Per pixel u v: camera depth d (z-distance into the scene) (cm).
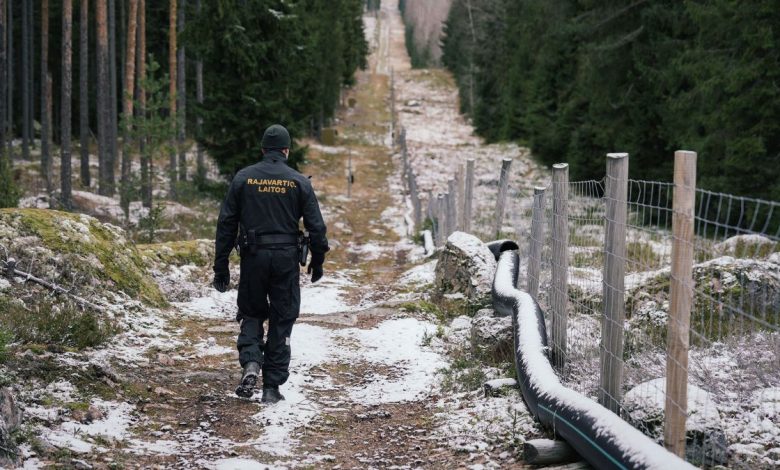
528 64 4516
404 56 12075
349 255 1930
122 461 427
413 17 12394
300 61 2255
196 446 473
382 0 19550
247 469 431
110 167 2656
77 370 554
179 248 1163
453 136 5694
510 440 463
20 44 4138
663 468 323
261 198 557
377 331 823
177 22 3134
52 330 638
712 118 1916
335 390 629
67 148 2078
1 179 1551
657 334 621
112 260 868
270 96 2194
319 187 3609
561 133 3347
